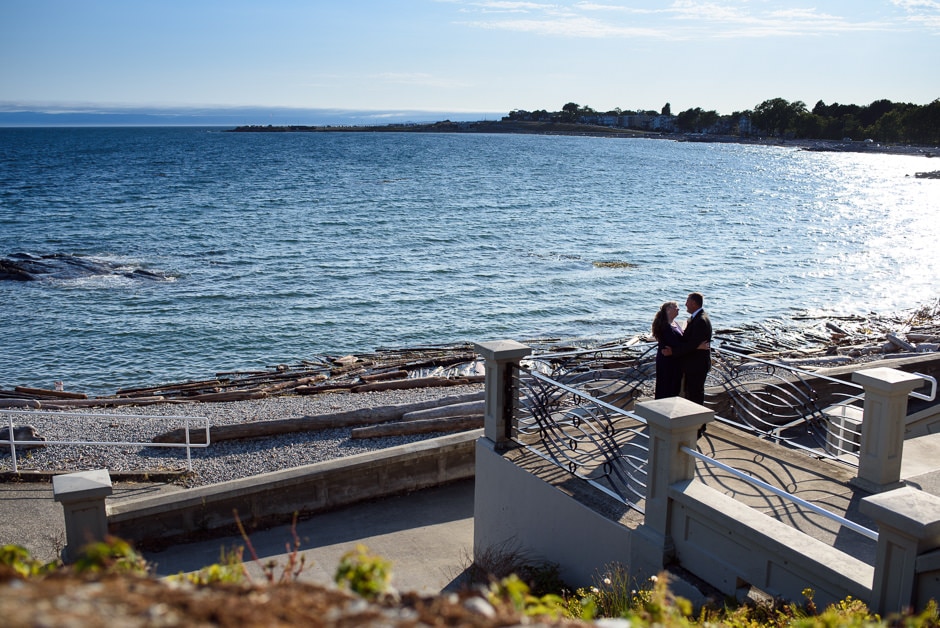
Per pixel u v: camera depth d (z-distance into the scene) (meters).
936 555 4.15
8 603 2.31
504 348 7.85
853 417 8.65
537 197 67.81
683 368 8.21
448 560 8.36
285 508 9.62
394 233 44.41
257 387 18.05
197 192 68.81
